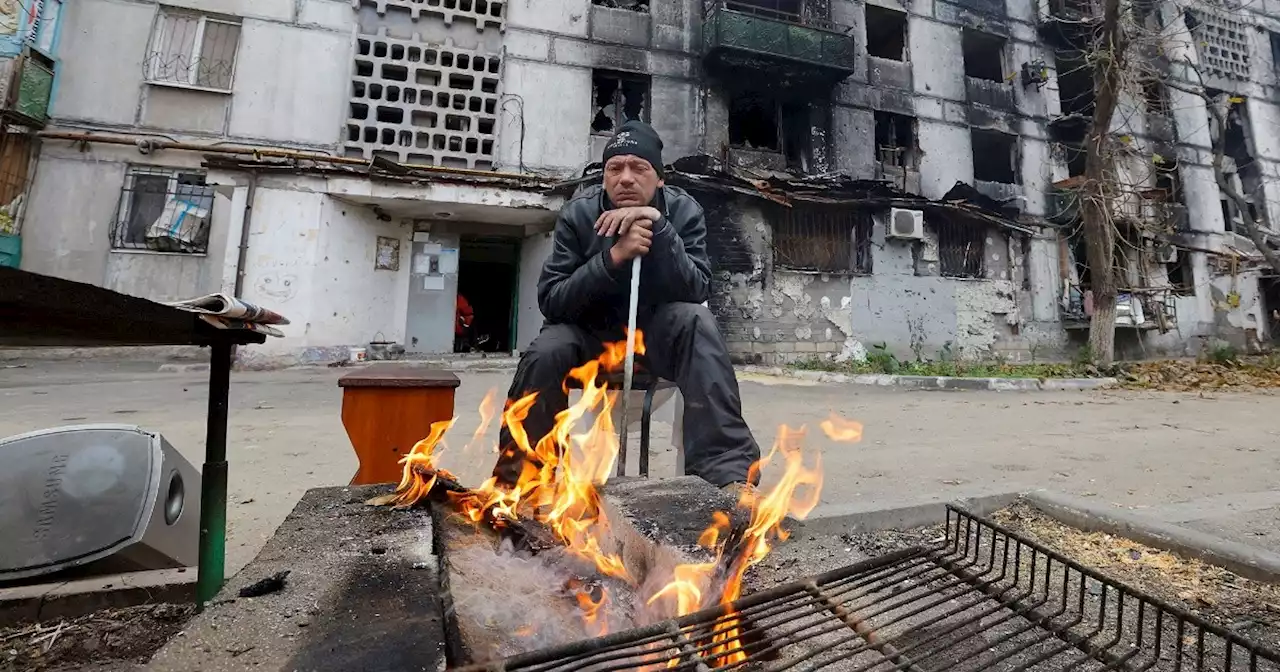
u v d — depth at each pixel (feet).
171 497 5.42
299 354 29.66
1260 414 19.39
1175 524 6.63
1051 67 48.08
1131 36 36.45
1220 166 40.75
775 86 39.75
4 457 4.75
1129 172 46.34
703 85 39.01
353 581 3.25
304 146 32.76
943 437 14.46
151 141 30.71
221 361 4.16
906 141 44.52
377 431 6.25
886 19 45.21
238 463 10.23
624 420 6.10
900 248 39.65
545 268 7.38
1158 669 3.85
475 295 43.68
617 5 40.01
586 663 2.55
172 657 2.45
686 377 6.25
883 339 38.42
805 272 37.24
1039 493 7.95
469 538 4.11
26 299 2.23
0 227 28.76
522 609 3.31
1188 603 4.93
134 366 28.30
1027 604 3.87
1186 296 47.98
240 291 28.96
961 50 45.65
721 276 35.73
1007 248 43.16
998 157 49.67
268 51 32.65
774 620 4.33
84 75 30.71
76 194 30.32
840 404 21.20
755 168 39.60
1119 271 45.14
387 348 32.40
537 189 32.27
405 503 4.74
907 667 2.89
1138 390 27.99
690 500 4.43
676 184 34.09
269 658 2.46
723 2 37.60
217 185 29.19
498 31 36.09
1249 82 52.13
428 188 31.04
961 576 3.87
